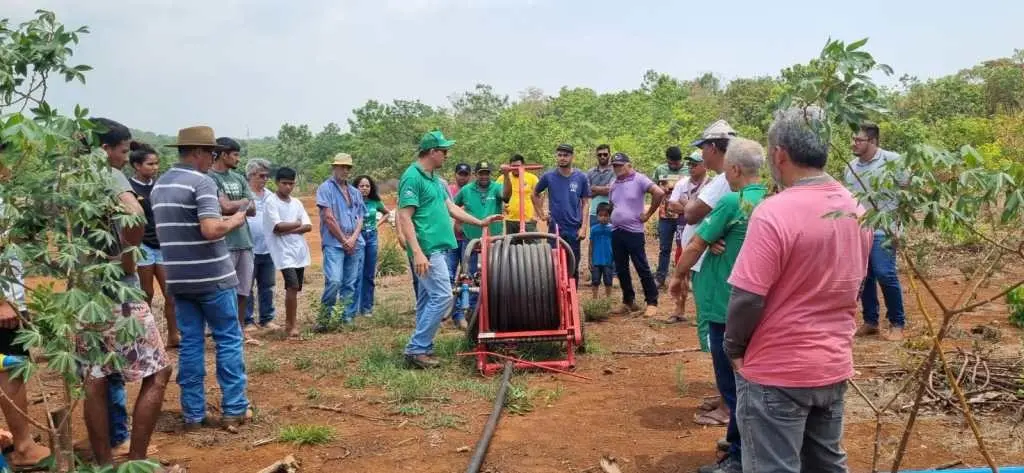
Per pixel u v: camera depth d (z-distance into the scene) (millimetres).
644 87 52375
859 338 8250
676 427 5875
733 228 4832
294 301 9172
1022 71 35375
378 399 6625
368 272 10555
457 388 6875
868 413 5906
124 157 4953
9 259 3127
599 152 11953
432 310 7520
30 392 6887
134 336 3494
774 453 3410
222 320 5879
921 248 3557
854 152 7816
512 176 11164
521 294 7574
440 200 7551
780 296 3334
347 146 48344
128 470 3232
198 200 5613
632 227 9883
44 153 3213
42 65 3293
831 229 3285
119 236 4539
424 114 49750
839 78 3283
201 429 5949
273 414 6289
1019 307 8508
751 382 3432
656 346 8445
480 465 5121
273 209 9125
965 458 5051
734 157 4773
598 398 6633
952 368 6598
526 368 7520
